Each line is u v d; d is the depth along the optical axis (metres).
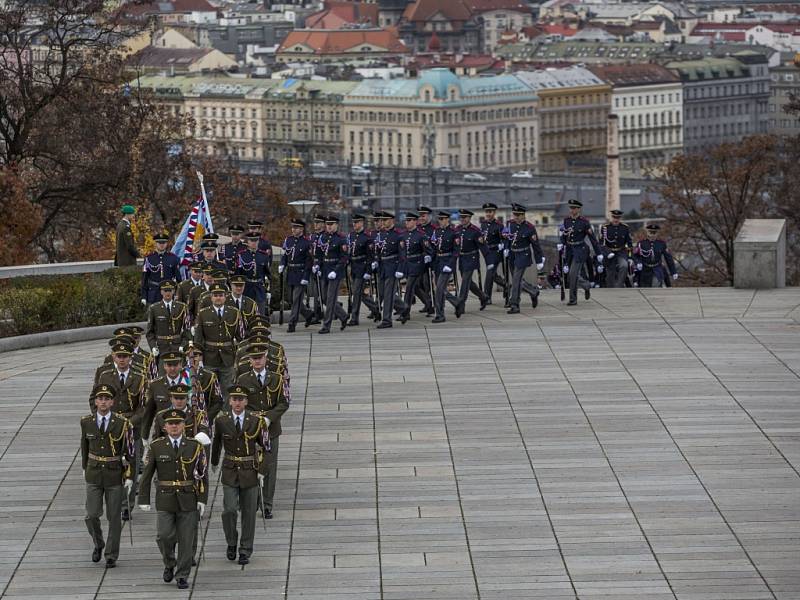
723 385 100.62
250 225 116.31
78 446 90.88
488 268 122.62
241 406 74.50
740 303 125.19
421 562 74.44
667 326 116.94
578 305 125.56
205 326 93.12
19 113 197.38
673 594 70.56
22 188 169.75
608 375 103.19
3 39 198.00
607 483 83.69
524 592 71.00
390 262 117.56
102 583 73.19
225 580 73.25
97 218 198.00
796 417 93.94
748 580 71.88
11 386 103.19
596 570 73.12
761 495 81.69
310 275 117.88
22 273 118.94
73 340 117.88
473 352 109.88
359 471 86.12
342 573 73.56
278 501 82.19
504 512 80.06
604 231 138.62
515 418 94.50
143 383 82.25
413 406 97.19
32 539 78.19
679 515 79.31
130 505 80.00
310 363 107.88
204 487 72.69
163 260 112.88
